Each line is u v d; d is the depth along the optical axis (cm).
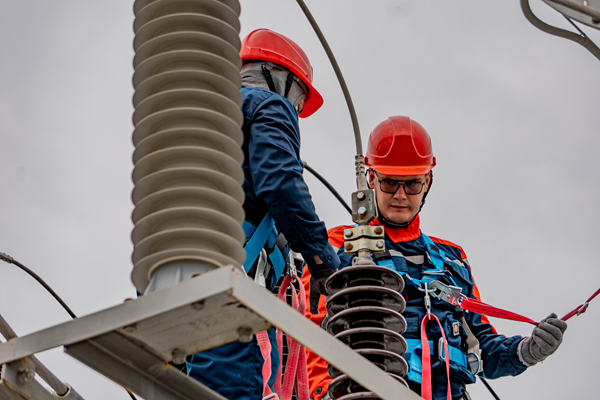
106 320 214
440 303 559
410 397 239
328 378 554
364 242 364
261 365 352
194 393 253
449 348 541
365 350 336
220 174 253
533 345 558
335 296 354
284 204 367
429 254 600
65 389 395
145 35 279
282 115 399
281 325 210
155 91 270
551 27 427
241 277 206
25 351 225
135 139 265
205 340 231
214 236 242
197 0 282
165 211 243
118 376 240
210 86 271
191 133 258
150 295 209
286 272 418
